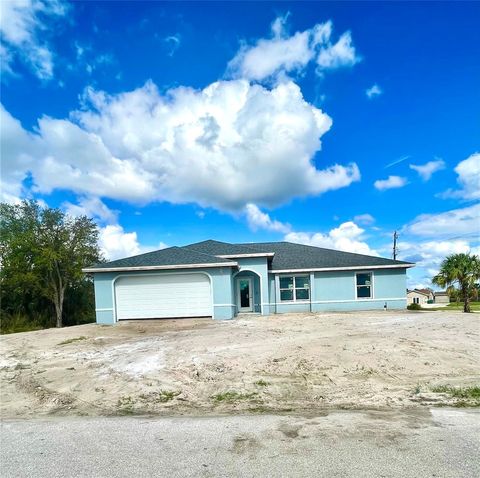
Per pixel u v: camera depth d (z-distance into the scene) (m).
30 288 30.00
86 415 5.88
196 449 4.30
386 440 4.38
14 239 29.92
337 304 20.58
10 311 29.89
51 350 11.06
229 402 6.29
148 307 17.61
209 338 11.38
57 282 32.12
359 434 4.61
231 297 17.45
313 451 4.13
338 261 21.33
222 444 4.43
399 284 20.53
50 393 7.07
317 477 3.53
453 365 7.91
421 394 6.38
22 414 6.09
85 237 33.34
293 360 8.34
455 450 4.05
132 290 17.69
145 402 6.41
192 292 17.58
